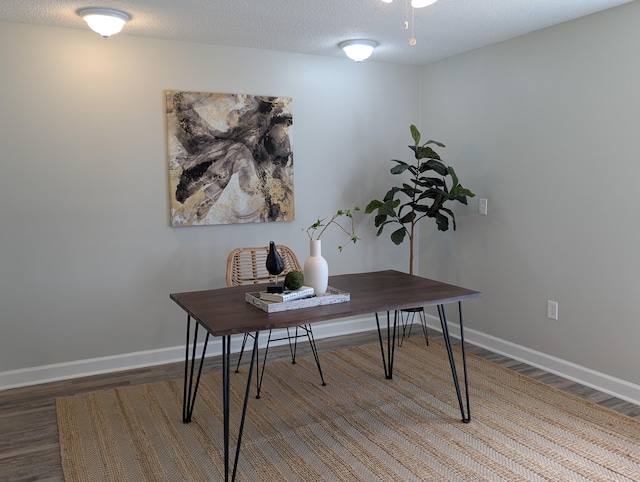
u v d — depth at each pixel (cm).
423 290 271
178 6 287
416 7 271
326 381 335
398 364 365
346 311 229
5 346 327
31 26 317
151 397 312
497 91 374
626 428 267
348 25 325
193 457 244
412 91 449
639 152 288
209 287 382
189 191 364
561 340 342
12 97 315
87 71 333
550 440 255
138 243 357
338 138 421
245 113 377
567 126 327
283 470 232
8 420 283
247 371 354
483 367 356
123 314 358
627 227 297
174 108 355
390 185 448
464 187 411
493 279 390
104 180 343
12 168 319
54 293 337
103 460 241
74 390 324
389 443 254
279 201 396
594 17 305
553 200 340
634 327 298
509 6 291
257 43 367
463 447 249
